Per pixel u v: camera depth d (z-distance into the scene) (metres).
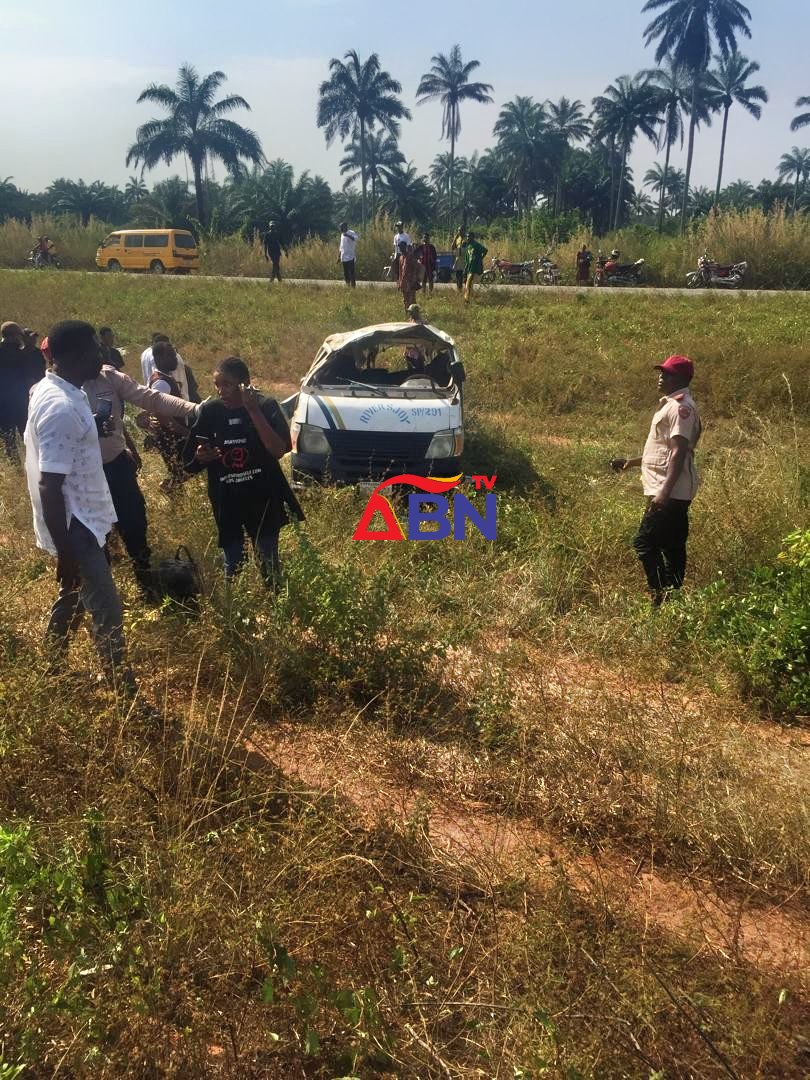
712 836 3.38
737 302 21.42
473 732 4.16
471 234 22.55
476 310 20.33
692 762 3.84
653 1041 2.39
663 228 61.16
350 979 2.59
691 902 3.15
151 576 5.24
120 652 4.02
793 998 2.67
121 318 20.31
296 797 3.37
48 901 2.62
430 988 2.56
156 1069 2.30
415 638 4.66
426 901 2.95
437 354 10.02
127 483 5.39
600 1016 2.42
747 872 3.28
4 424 8.98
